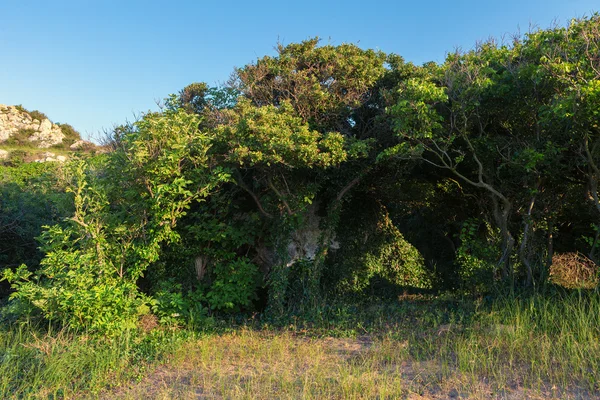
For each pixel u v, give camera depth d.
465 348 6.44
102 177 9.95
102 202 8.58
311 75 9.91
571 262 11.18
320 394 5.17
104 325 7.55
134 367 6.41
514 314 7.65
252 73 10.16
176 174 8.67
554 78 7.21
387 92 9.16
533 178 8.98
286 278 9.95
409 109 7.54
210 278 10.53
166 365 6.61
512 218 10.43
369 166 9.72
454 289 11.39
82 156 10.74
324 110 9.73
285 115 8.77
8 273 7.86
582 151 8.03
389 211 13.07
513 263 9.80
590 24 7.16
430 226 14.02
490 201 10.45
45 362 6.18
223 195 10.35
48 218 12.02
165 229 8.59
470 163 9.30
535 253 10.00
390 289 11.60
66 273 7.69
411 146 8.55
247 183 10.73
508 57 8.06
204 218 10.48
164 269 10.17
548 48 7.29
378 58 10.47
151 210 8.62
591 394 4.92
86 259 7.88
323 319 9.10
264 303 10.81
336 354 6.92
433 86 7.38
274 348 7.21
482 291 9.95
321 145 8.55
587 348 5.97
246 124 8.37
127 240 8.98
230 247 10.62
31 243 11.61
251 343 7.59
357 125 10.40
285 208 10.09
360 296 11.05
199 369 6.38
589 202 8.98
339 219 10.84
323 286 10.97
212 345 7.52
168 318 8.84
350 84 9.91
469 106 7.89
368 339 7.77
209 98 11.02
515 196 9.61
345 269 11.23
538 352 6.11
